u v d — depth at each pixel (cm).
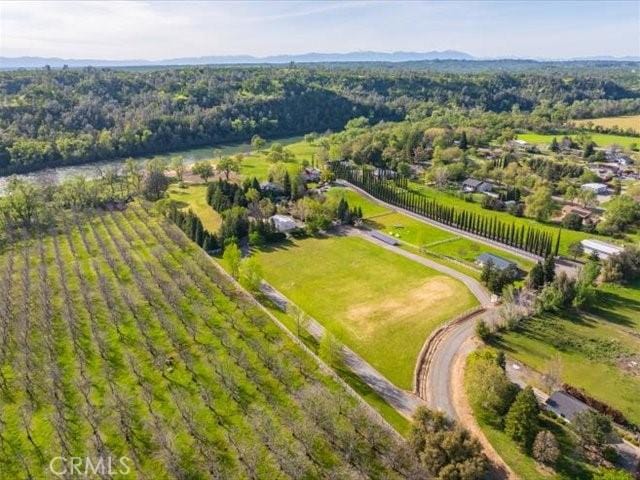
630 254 10888
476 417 6700
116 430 6334
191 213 13688
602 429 6069
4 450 6053
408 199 16675
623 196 15012
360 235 13825
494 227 13412
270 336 8519
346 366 7881
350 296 10244
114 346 8112
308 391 6988
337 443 6181
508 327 8875
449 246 13038
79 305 9369
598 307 9681
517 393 6719
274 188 17062
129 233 13338
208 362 7750
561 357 8100
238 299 9850
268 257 12250
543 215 14862
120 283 10262
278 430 6400
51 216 14212
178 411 6700
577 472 5819
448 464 5572
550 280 10312
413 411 6875
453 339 8606
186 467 5819
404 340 8606
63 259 11538
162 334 8462
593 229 13962
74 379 7306
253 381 7288
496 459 5988
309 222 14012
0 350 7956
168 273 10794
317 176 19588
